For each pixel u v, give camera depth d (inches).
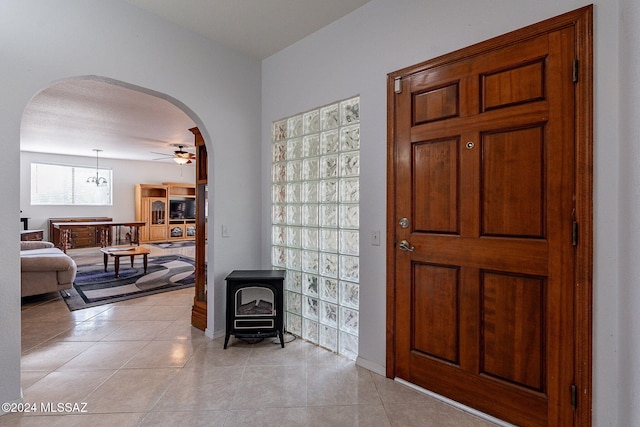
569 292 59.2
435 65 76.5
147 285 190.4
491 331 69.4
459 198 73.4
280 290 105.3
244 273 110.9
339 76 97.7
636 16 46.4
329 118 103.1
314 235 108.2
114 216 368.2
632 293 48.2
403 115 82.7
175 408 73.0
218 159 112.3
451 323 75.1
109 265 246.8
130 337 114.2
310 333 110.0
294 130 114.7
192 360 96.3
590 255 56.6
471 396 72.1
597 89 55.7
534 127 63.1
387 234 86.0
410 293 82.0
